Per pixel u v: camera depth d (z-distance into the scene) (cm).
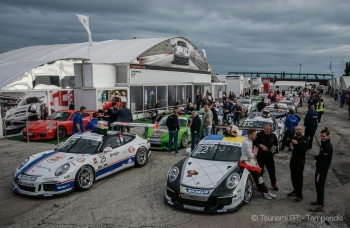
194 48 2889
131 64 1986
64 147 779
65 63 1839
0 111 1355
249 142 627
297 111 2730
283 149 1148
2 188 720
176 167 654
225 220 541
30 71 1608
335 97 4656
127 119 1210
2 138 1354
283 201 634
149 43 2323
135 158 884
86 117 1480
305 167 903
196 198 560
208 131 1184
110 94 1805
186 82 2766
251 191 633
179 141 1166
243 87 4494
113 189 711
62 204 621
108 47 2538
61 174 650
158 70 2316
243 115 2278
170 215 565
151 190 705
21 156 1028
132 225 525
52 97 1620
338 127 1753
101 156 753
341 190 701
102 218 554
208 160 668
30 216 564
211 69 3366
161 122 1309
